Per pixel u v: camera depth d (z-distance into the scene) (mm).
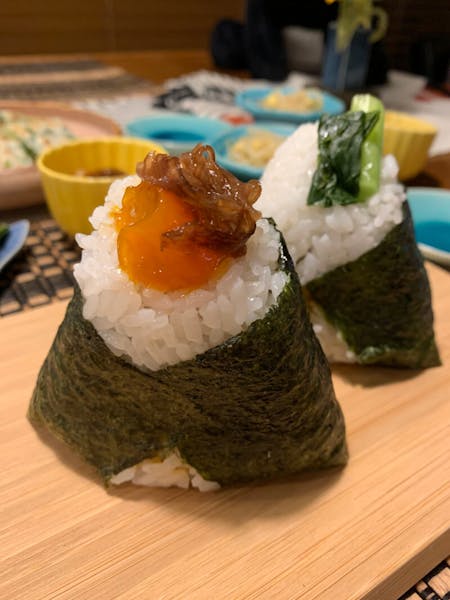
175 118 308
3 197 228
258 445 126
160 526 122
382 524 124
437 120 411
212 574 113
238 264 112
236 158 264
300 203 156
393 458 142
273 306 113
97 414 126
